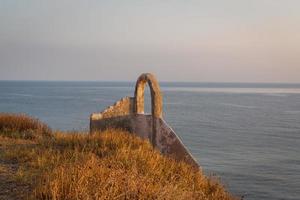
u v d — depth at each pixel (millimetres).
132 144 10258
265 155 54344
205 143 62500
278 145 63812
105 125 12539
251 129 84750
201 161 48406
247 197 34312
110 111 12750
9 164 8430
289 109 148750
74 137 10961
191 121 96500
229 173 42781
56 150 9938
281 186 38500
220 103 180875
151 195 6492
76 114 96500
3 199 6059
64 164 7426
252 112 131000
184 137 68250
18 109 107750
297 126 92562
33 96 197500
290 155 55094
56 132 14500
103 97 195875
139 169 8211
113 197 6051
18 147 10164
